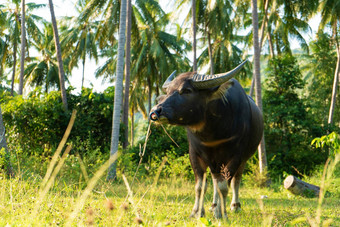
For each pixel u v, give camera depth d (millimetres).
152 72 27188
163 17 23844
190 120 4258
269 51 26094
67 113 15328
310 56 30219
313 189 9969
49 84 34250
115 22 20797
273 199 8617
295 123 17250
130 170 12078
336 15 23203
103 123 16328
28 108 14828
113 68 27500
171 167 13000
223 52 28797
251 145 5539
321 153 17438
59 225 3125
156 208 4234
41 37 29766
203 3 22406
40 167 10289
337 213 5754
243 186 13031
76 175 9594
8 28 27562
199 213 4570
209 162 4883
